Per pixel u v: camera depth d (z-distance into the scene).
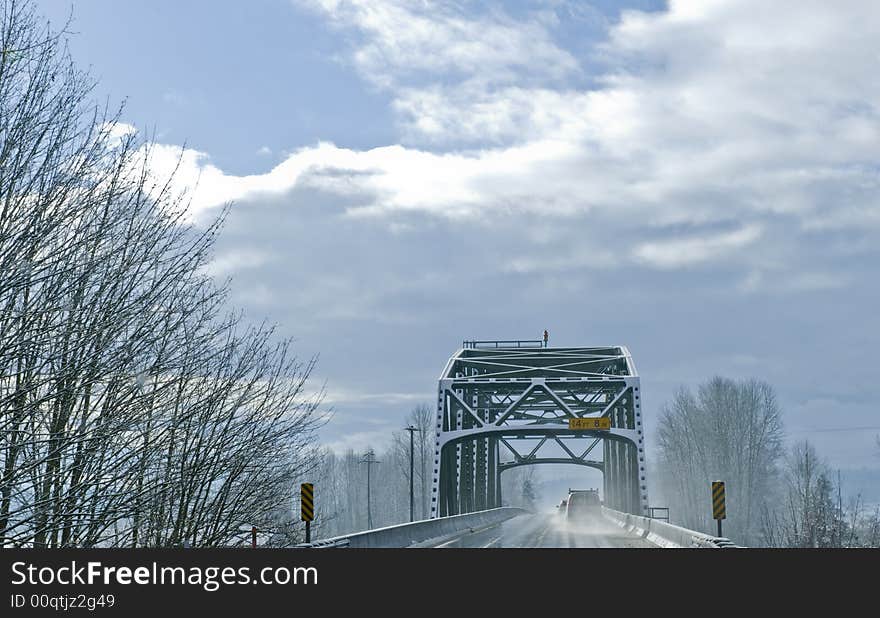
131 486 17.64
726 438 124.19
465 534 55.62
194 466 20.22
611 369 92.75
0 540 15.45
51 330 16.11
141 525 19.98
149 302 18.23
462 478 89.94
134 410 17.47
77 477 16.86
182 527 21.28
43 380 15.88
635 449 75.19
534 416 92.62
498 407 99.25
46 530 15.81
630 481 82.75
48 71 17.31
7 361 15.57
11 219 16.06
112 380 17.39
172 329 18.95
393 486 177.75
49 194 16.47
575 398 87.25
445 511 79.12
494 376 88.56
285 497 23.97
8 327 15.67
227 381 21.16
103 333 17.12
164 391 18.95
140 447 17.75
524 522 87.12
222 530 22.45
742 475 122.50
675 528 39.34
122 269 17.66
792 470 129.12
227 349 21.19
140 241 18.36
